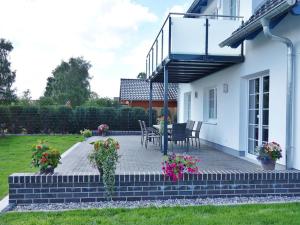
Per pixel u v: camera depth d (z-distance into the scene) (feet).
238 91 30.35
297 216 14.21
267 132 25.95
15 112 59.88
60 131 60.80
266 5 23.17
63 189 16.67
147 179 17.24
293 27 21.07
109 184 16.60
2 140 48.37
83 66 137.59
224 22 29.68
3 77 95.71
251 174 18.04
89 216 14.29
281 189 18.30
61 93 127.85
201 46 29.53
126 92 83.92
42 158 17.08
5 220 13.65
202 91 42.96
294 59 20.83
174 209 15.38
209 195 17.72
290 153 20.85
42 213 14.75
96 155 16.96
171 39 29.12
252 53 27.43
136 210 15.20
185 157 17.83
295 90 20.95
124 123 61.11
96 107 61.11
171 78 44.14
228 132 32.78
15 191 16.38
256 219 13.79
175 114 79.87
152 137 39.99
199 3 45.01
